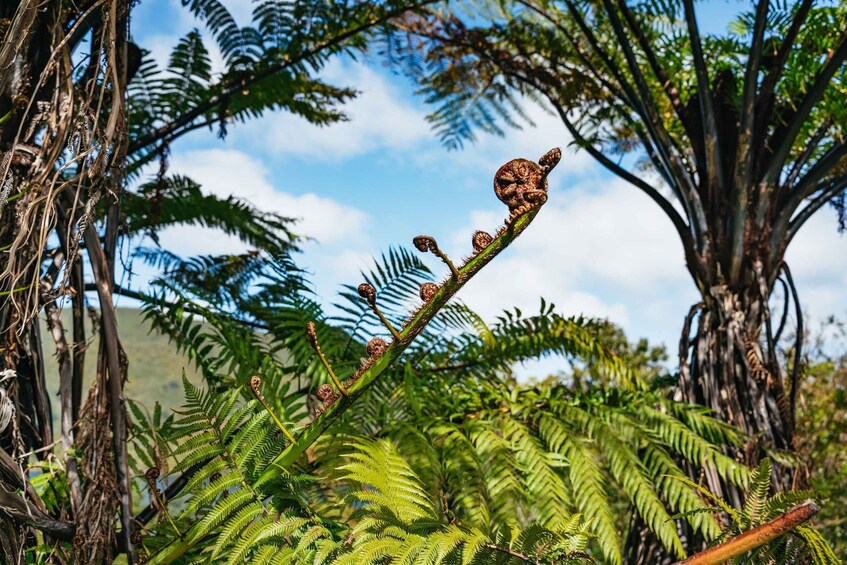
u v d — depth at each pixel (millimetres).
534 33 3871
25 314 1407
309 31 3494
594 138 3580
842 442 4211
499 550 1173
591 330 2799
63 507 1558
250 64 3529
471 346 2635
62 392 1584
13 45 1392
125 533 1559
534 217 1093
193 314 2154
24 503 1438
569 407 2475
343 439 1907
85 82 1559
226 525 1295
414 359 2492
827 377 4637
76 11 1565
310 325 1199
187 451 1459
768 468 1157
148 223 3531
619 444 2357
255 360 2105
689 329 2832
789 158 3531
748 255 2838
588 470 2229
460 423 2406
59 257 1592
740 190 2855
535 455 2217
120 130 1593
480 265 1108
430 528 1234
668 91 3258
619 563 2086
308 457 1895
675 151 3027
